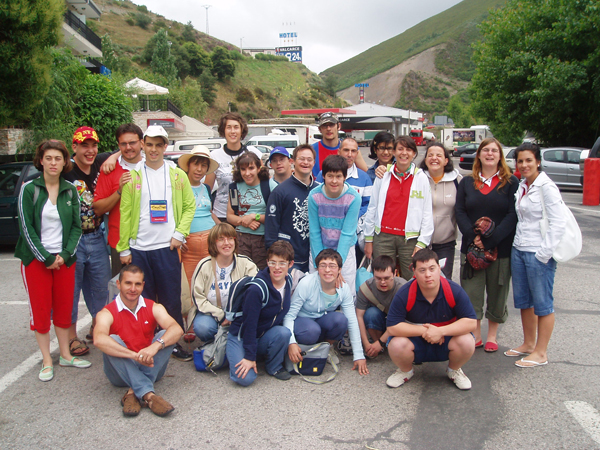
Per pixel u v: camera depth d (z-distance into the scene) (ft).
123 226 12.44
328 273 11.68
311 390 11.14
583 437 8.97
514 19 69.10
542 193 11.75
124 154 12.75
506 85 68.85
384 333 12.42
